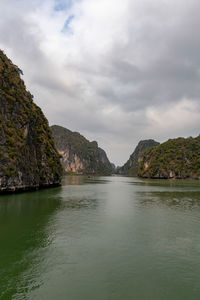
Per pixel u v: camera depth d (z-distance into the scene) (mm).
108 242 16844
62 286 10656
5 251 14914
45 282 11016
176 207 32562
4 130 46906
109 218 24906
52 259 13695
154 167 180250
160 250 15375
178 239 17797
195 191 58156
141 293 10156
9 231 19406
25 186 50281
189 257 14258
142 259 13828
